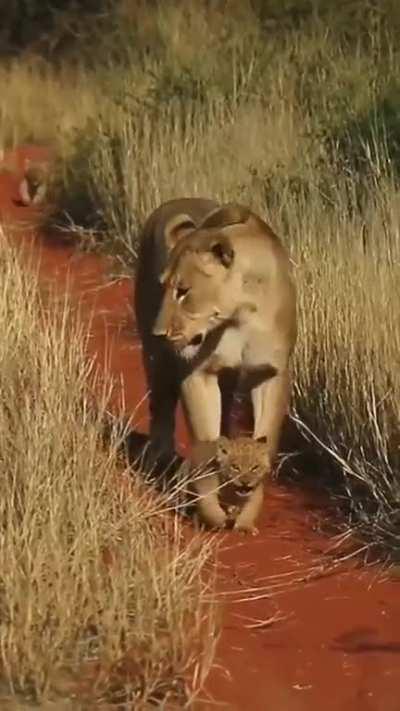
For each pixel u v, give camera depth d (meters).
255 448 10.73
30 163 22.38
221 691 8.30
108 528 9.33
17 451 9.87
